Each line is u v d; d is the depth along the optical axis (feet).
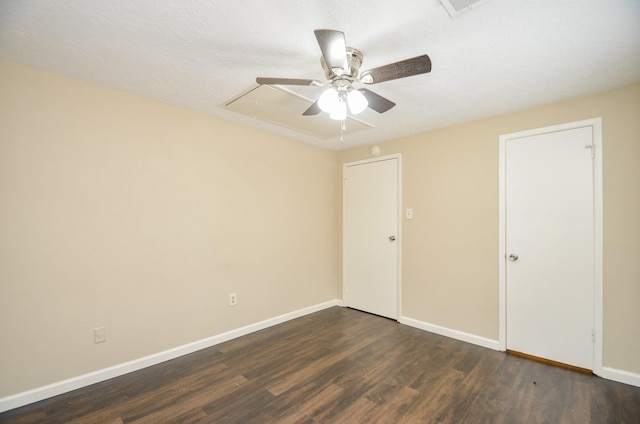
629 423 5.82
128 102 7.68
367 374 7.65
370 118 9.44
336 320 11.69
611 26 5.03
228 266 9.75
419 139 11.03
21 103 6.27
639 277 7.08
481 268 9.46
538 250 8.47
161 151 8.25
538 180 8.50
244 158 10.21
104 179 7.30
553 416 6.03
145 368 7.86
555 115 8.23
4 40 5.45
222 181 9.61
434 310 10.50
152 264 8.07
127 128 7.65
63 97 6.77
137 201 7.81
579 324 7.84
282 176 11.47
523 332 8.68
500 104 8.36
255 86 7.29
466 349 9.12
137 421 5.82
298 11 4.72
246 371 7.76
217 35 5.34
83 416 5.95
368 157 12.69
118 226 7.50
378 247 12.28
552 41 5.46
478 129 9.59
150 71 6.62
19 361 6.22
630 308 7.18
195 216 8.95
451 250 10.12
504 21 4.92
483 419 5.95
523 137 8.75
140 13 4.76
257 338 9.91
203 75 6.80
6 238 6.09
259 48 5.75
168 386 7.04
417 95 7.74
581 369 7.77
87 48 5.74
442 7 4.59
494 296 9.19
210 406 6.32
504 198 9.05
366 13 4.75
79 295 6.94
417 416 6.04
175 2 4.51
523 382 7.28
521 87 7.30
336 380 7.36
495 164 9.23
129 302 7.67
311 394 6.77
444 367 8.02
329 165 13.55
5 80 6.12
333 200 13.71
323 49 4.66
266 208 10.90
